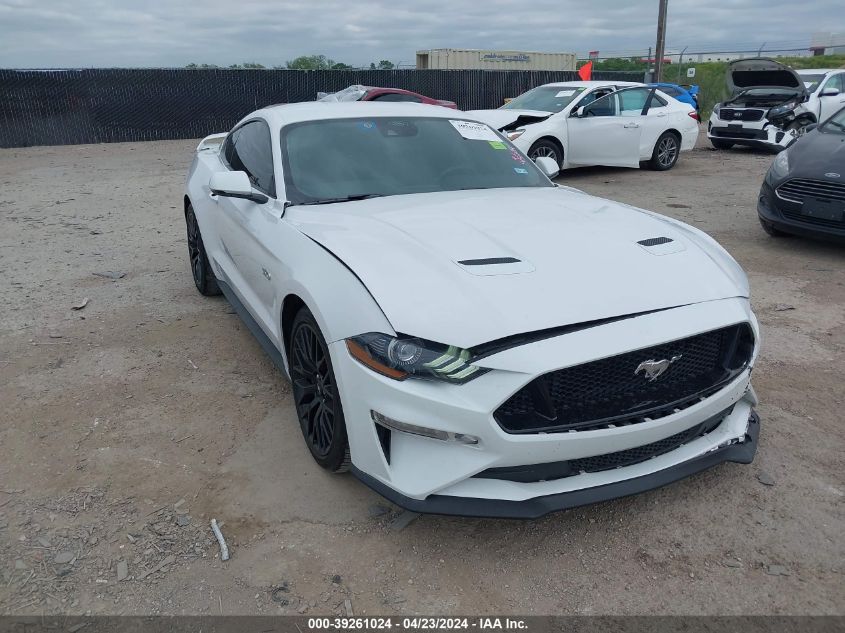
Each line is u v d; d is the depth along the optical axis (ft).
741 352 9.53
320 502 9.63
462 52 101.09
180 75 63.67
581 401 8.23
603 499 8.38
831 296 18.12
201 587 8.10
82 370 13.79
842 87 52.70
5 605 7.79
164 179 39.60
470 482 8.23
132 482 10.09
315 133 13.12
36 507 9.51
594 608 7.86
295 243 10.36
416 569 8.43
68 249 23.38
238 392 12.87
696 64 101.30
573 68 107.65
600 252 9.48
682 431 8.82
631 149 39.04
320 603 7.89
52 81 59.11
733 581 8.22
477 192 12.48
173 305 17.62
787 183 22.02
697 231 11.51
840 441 11.09
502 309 8.10
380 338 8.21
